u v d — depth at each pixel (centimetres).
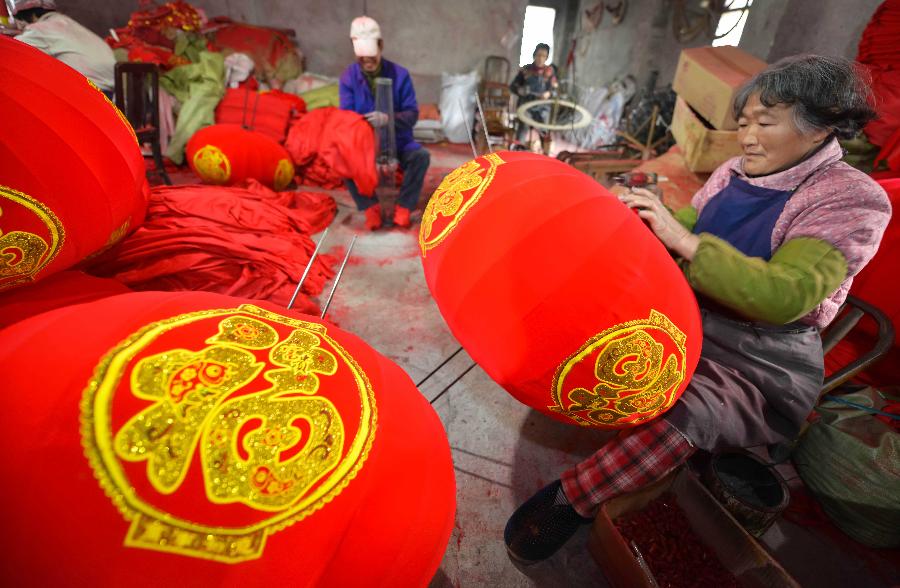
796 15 393
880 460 135
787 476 164
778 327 114
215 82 446
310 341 73
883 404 159
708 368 113
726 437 105
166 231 211
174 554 51
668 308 88
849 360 184
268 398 60
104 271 193
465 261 91
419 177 331
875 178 221
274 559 55
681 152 307
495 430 174
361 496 63
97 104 113
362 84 323
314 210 338
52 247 105
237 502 54
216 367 61
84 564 48
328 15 573
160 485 52
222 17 534
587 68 941
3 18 364
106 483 50
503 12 597
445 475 76
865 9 326
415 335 222
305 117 424
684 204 266
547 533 117
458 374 198
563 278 83
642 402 90
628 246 87
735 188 120
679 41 673
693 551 123
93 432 52
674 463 104
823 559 139
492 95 627
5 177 92
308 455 60
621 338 83
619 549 113
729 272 99
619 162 384
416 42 601
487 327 90
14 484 49
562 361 86
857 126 98
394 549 65
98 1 520
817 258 95
